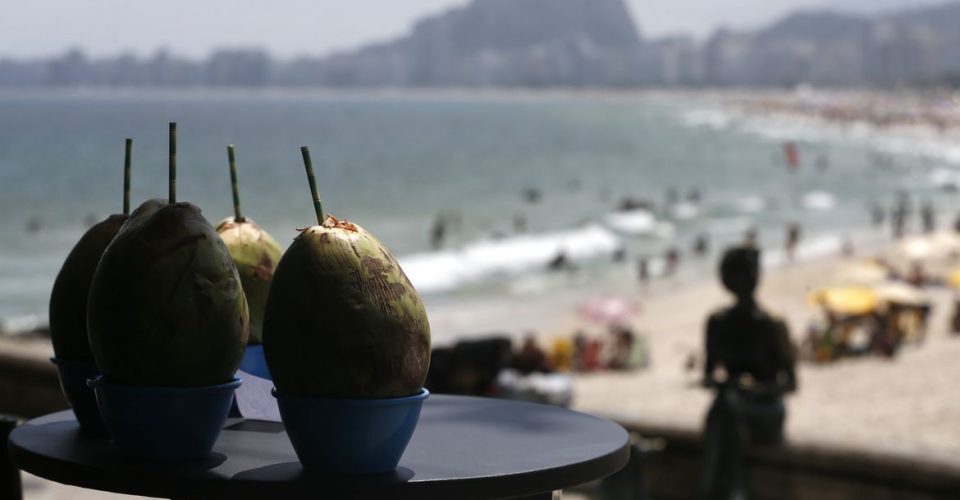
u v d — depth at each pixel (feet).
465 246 193.77
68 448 6.86
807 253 185.16
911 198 292.81
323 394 6.19
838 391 74.23
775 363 21.30
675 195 282.77
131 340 6.39
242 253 8.26
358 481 6.04
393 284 6.44
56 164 324.80
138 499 16.81
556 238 198.90
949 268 146.61
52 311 7.59
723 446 20.90
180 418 6.43
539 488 6.33
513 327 120.57
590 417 8.13
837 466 20.39
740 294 21.39
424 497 6.05
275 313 6.38
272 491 5.96
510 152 437.99
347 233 6.53
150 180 281.33
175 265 6.51
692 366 85.25
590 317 100.42
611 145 500.33
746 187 323.37
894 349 87.10
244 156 368.68
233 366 6.72
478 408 8.52
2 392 23.26
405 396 6.34
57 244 184.24
